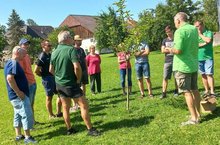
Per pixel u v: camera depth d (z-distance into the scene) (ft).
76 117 14.93
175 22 11.73
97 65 21.54
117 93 20.63
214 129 10.95
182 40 11.28
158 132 11.44
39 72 14.90
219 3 31.58
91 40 129.80
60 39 12.11
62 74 11.93
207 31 15.43
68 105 12.46
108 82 27.20
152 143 10.53
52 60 12.11
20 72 12.00
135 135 11.48
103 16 87.76
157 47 86.12
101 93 21.43
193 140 10.33
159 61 44.80
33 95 13.93
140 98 17.75
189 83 11.62
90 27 134.00
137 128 12.20
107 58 72.28
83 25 134.82
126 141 11.03
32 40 96.07
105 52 107.55
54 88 15.14
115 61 57.57
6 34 144.66
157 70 32.14
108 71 38.09
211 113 12.58
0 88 32.37
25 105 12.11
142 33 14.83
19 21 143.33
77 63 11.73
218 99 14.75
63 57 11.83
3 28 128.26
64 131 13.16
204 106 12.67
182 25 11.58
